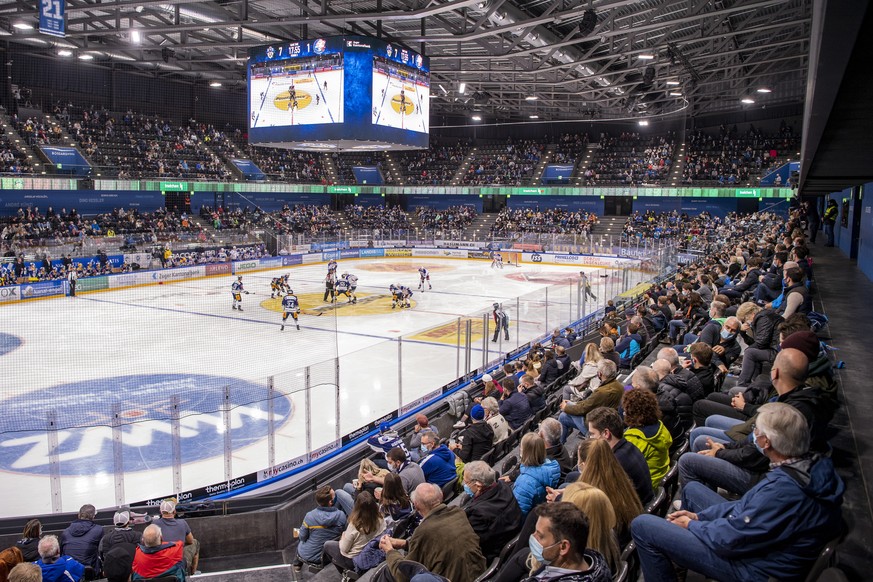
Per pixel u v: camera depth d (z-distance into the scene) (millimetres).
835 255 25734
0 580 5910
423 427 9570
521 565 4203
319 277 42156
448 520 4715
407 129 29922
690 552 3668
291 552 9336
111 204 46844
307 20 28109
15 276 32031
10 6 32031
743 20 34719
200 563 9031
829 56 4402
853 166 13250
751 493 3518
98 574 7832
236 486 10547
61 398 16484
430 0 29266
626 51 35406
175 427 10328
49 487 11289
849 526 3818
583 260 48344
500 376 15102
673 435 6547
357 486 7918
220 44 37219
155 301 32188
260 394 14992
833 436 5387
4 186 37219
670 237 49531
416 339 16578
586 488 4027
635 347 11914
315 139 28219
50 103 46750
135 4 28609
